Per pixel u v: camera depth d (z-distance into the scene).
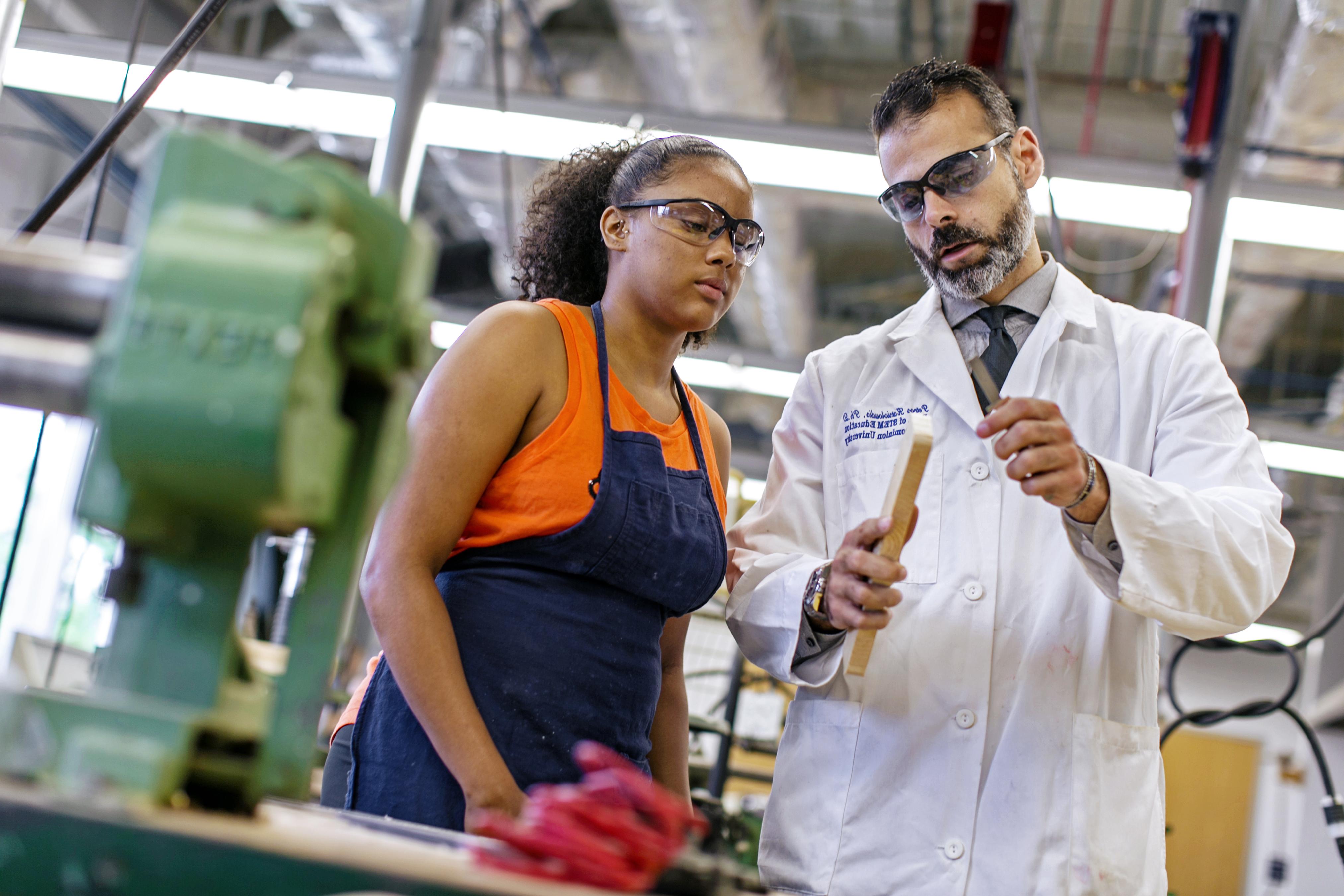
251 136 5.36
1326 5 3.77
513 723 1.33
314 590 0.73
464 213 6.74
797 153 4.41
